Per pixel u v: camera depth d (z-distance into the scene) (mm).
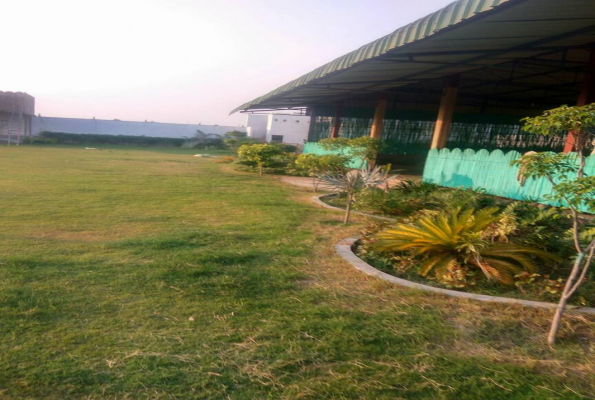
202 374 2506
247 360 2672
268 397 2328
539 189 9633
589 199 2773
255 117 43625
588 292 3963
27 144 34094
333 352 2795
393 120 24656
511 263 4613
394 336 3033
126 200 8883
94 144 39094
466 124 24531
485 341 3029
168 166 18672
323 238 5941
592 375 2609
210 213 7797
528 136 24562
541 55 11453
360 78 14203
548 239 5195
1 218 6594
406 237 4914
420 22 6582
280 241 5672
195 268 4320
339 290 3924
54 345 2738
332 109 27156
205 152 34625
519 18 7043
